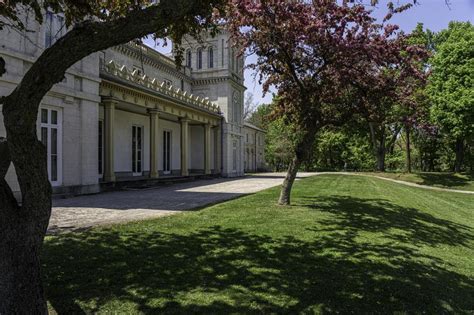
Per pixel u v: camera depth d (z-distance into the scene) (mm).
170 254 6453
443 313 4656
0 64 3516
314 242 7531
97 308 4426
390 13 10273
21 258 3387
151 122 24406
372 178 32250
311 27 10078
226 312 4375
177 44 6457
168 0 3373
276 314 4371
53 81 3305
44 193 3471
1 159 3535
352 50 10094
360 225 9609
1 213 3385
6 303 3314
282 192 12711
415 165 59625
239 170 40656
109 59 26266
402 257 6816
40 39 14031
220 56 37688
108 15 6465
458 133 31359
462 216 14828
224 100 37625
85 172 16734
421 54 10789
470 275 6246
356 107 11617
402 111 14969
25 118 3217
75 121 16172
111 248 6730
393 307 4688
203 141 37469
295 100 12648
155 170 24469
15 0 5055
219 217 10047
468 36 33250
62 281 5176
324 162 63750
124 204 13000
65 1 5836
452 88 32000
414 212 13141
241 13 10250
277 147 62844
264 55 11602
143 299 4668
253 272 5680
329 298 4852
